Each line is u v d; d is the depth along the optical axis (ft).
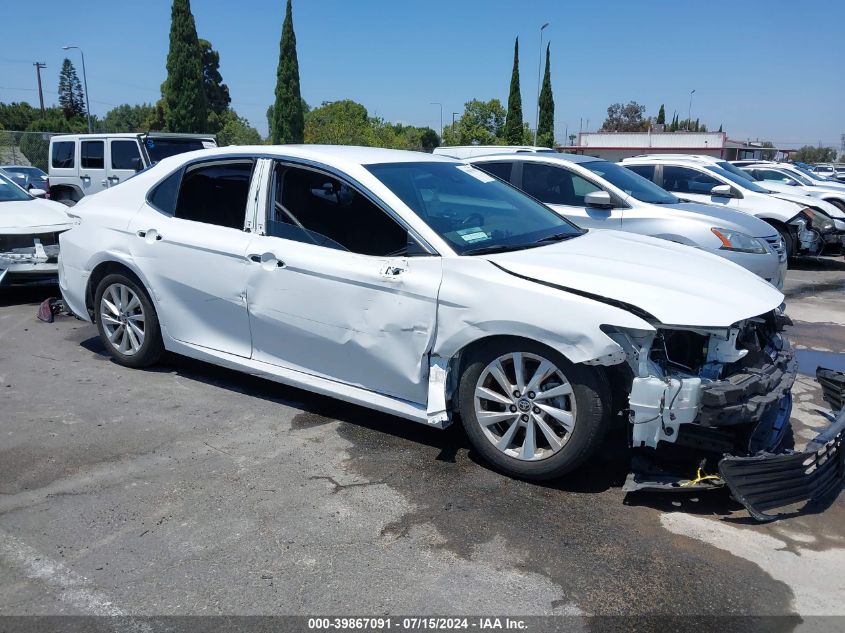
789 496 11.16
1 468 12.45
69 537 10.39
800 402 16.63
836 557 10.24
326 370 13.98
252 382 16.97
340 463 12.87
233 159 15.37
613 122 316.19
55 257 24.14
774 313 12.73
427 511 11.26
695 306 11.07
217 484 12.01
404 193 13.44
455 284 12.10
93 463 12.69
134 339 17.31
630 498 11.76
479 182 15.79
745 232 24.50
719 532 10.83
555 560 10.01
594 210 25.13
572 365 11.25
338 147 15.43
